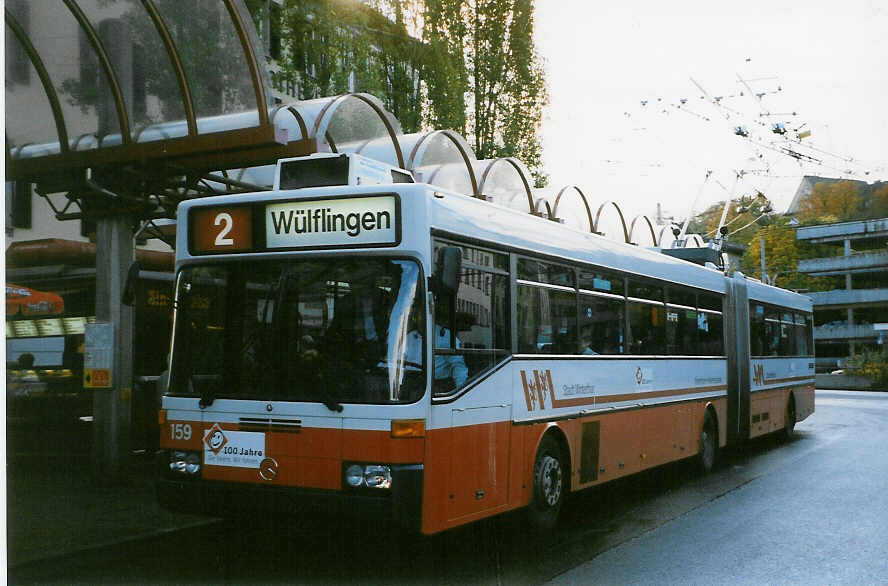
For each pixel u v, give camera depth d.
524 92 24.55
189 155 10.71
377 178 7.88
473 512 7.43
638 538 8.87
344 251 7.06
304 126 10.98
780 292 19.39
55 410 13.17
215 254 7.48
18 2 10.40
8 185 17.30
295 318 7.11
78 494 10.41
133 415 13.20
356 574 7.29
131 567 7.47
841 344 83.44
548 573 7.41
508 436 8.09
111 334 11.16
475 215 7.78
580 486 9.62
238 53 10.41
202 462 7.27
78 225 18.66
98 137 11.07
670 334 12.73
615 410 10.63
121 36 10.82
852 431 22.22
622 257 11.15
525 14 24.42
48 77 10.72
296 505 6.83
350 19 18.61
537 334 8.80
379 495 6.63
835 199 98.81
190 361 7.45
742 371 16.19
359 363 6.85
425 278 6.89
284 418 6.96
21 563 7.04
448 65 22.78
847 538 8.88
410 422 6.68
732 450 17.70
